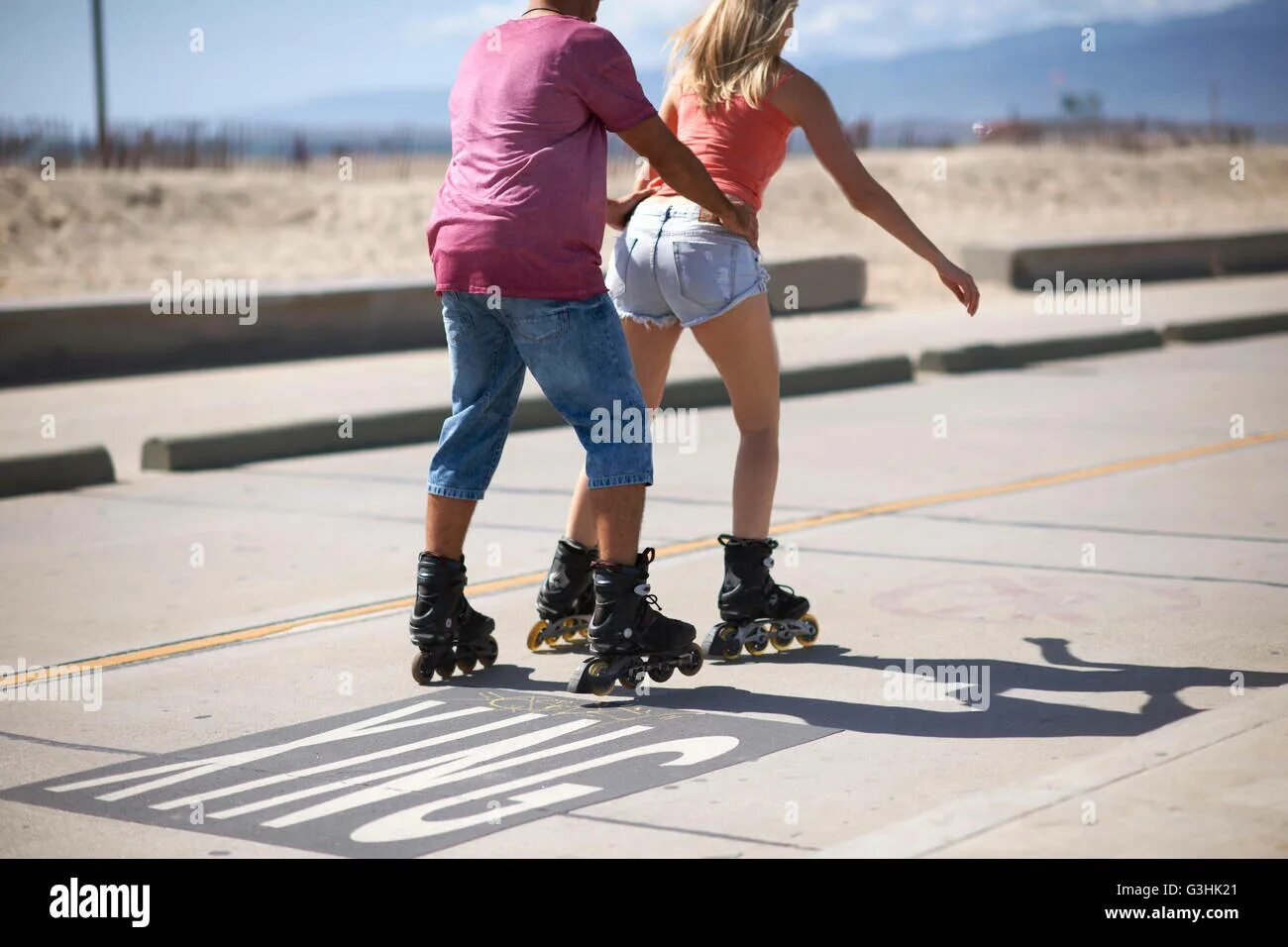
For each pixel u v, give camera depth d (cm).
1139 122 5700
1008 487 797
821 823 357
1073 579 595
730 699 457
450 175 461
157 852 350
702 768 398
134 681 486
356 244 2462
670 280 484
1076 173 3881
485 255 446
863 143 4775
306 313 1491
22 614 571
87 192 2598
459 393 472
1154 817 331
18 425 1072
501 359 470
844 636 523
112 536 709
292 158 3681
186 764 409
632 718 441
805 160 3634
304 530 718
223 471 885
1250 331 1565
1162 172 4103
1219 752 368
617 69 447
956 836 328
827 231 2830
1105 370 1306
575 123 448
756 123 484
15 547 688
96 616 567
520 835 354
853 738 418
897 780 385
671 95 505
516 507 761
